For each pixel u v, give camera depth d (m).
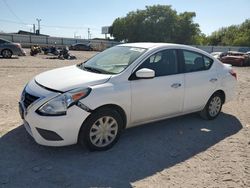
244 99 8.83
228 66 6.70
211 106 6.28
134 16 74.44
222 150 4.86
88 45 48.81
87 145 4.40
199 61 5.93
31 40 52.88
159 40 72.69
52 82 4.44
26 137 4.90
